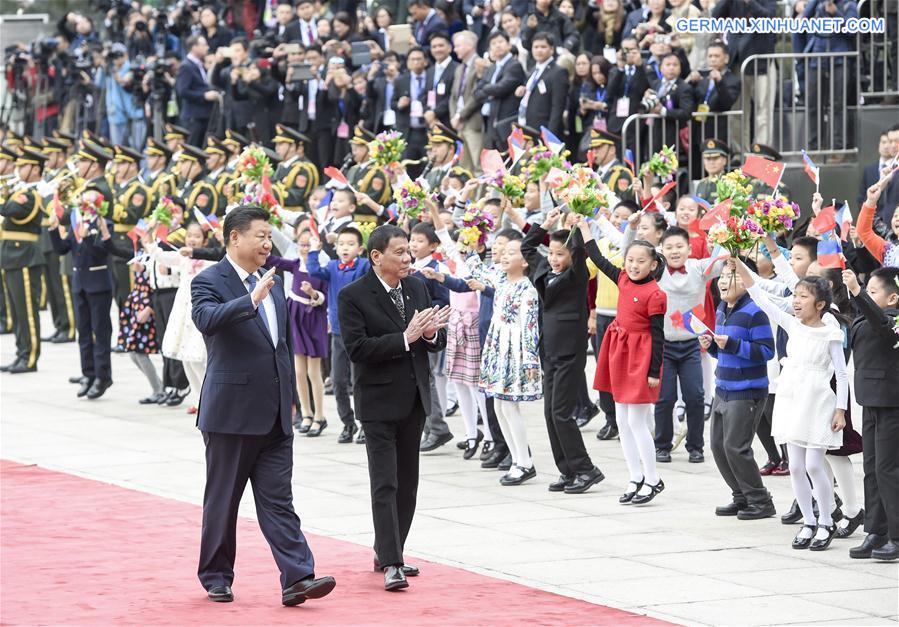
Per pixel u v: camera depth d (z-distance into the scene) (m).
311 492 20.62
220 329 14.50
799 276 19.41
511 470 21.25
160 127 44.59
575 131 33.00
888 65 29.34
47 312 48.25
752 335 18.48
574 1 34.91
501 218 24.16
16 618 13.96
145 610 14.27
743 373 18.45
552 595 14.69
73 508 19.64
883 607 14.23
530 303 20.89
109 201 33.72
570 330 20.09
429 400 15.56
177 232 29.53
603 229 22.25
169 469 22.62
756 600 14.48
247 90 39.09
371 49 38.56
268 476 14.79
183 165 35.19
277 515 14.66
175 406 29.56
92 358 30.84
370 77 36.84
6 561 16.48
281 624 13.70
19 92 52.22
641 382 19.25
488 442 23.09
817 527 17.19
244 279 15.18
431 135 31.58
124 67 46.72
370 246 15.64
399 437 15.64
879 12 29.83
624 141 30.30
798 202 30.39
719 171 27.78
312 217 24.22
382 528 15.16
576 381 20.23
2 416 28.45
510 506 19.56
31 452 24.30
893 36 29.22
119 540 17.61
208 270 15.09
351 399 29.34
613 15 34.50
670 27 32.91
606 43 34.81
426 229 22.58
